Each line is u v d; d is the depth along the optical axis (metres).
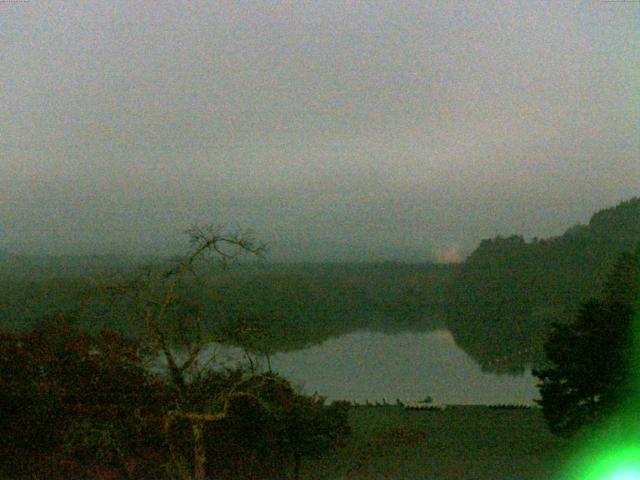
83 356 23.66
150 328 18.64
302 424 25.53
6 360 23.86
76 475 22.11
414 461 29.05
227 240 18.33
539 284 193.88
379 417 41.56
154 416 21.28
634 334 31.05
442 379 83.81
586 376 31.08
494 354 113.88
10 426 22.91
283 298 140.00
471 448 31.39
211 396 19.70
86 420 22.34
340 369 87.00
